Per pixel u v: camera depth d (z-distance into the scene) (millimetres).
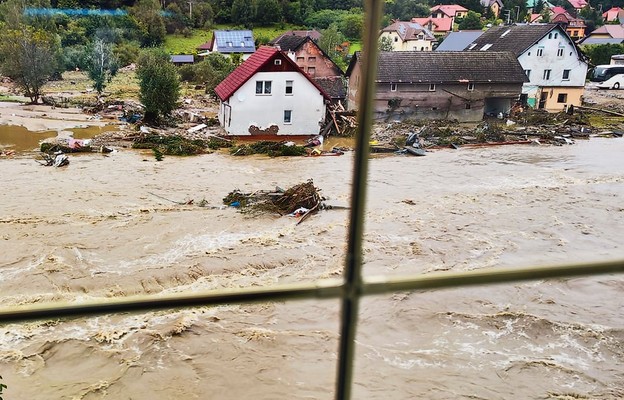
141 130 29219
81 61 53562
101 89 43781
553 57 40406
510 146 29375
